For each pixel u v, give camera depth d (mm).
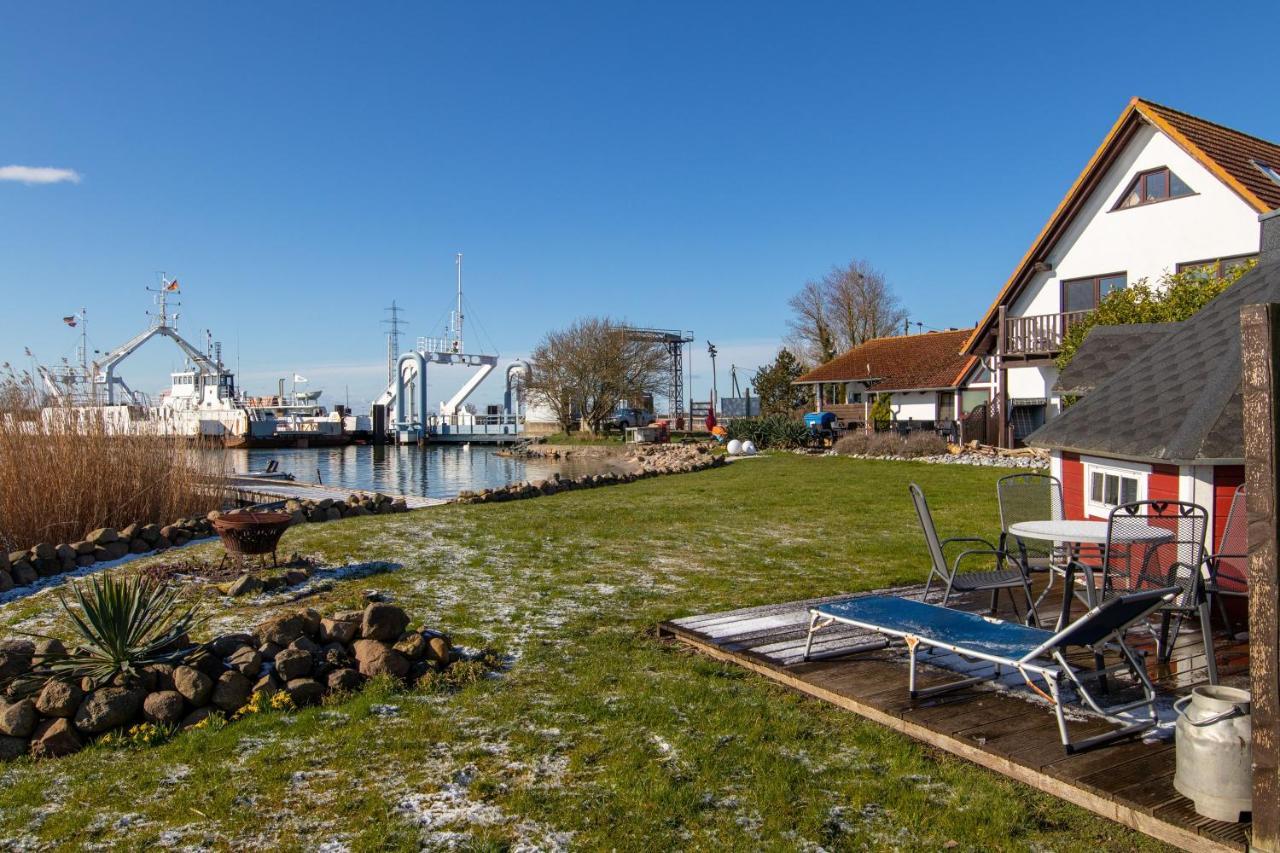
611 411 51906
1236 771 3051
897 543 9852
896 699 4434
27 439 10508
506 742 4234
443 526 11148
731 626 5996
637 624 6320
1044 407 23234
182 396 59656
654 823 3424
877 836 3301
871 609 4902
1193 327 6910
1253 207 17969
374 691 4926
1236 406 5352
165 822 3521
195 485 12227
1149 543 4668
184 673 4730
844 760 3949
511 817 3500
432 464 37875
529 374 53188
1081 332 18609
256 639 5238
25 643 4980
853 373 34000
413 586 7559
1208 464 5383
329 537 10141
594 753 4082
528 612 6676
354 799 3676
